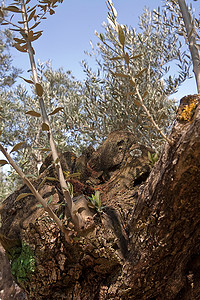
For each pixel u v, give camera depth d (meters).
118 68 5.06
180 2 1.51
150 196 1.45
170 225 1.41
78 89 6.35
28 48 1.55
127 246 1.60
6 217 1.87
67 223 1.51
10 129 7.39
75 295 1.65
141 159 2.03
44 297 1.66
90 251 1.54
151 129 4.63
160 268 1.53
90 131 5.50
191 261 1.62
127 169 2.02
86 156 2.28
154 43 5.56
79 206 1.54
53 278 1.61
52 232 1.58
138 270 1.52
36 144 6.43
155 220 1.44
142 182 1.94
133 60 5.09
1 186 7.41
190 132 1.18
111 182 2.02
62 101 6.71
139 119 4.88
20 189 1.98
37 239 1.59
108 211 1.73
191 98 1.33
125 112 5.09
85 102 5.71
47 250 1.58
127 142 2.14
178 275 1.58
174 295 1.61
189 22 1.48
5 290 3.59
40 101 1.49
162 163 1.36
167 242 1.45
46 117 1.47
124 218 1.73
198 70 1.38
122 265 1.56
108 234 1.55
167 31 5.36
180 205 1.34
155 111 4.86
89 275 1.66
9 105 7.38
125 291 1.56
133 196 1.87
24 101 7.48
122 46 1.34
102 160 2.14
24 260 1.64
